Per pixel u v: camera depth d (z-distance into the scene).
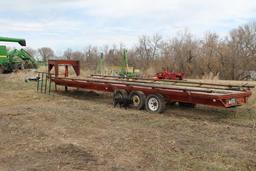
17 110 10.66
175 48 44.91
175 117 9.82
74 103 12.45
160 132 7.89
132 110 10.98
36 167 5.55
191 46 43.75
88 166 5.58
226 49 41.69
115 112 10.53
